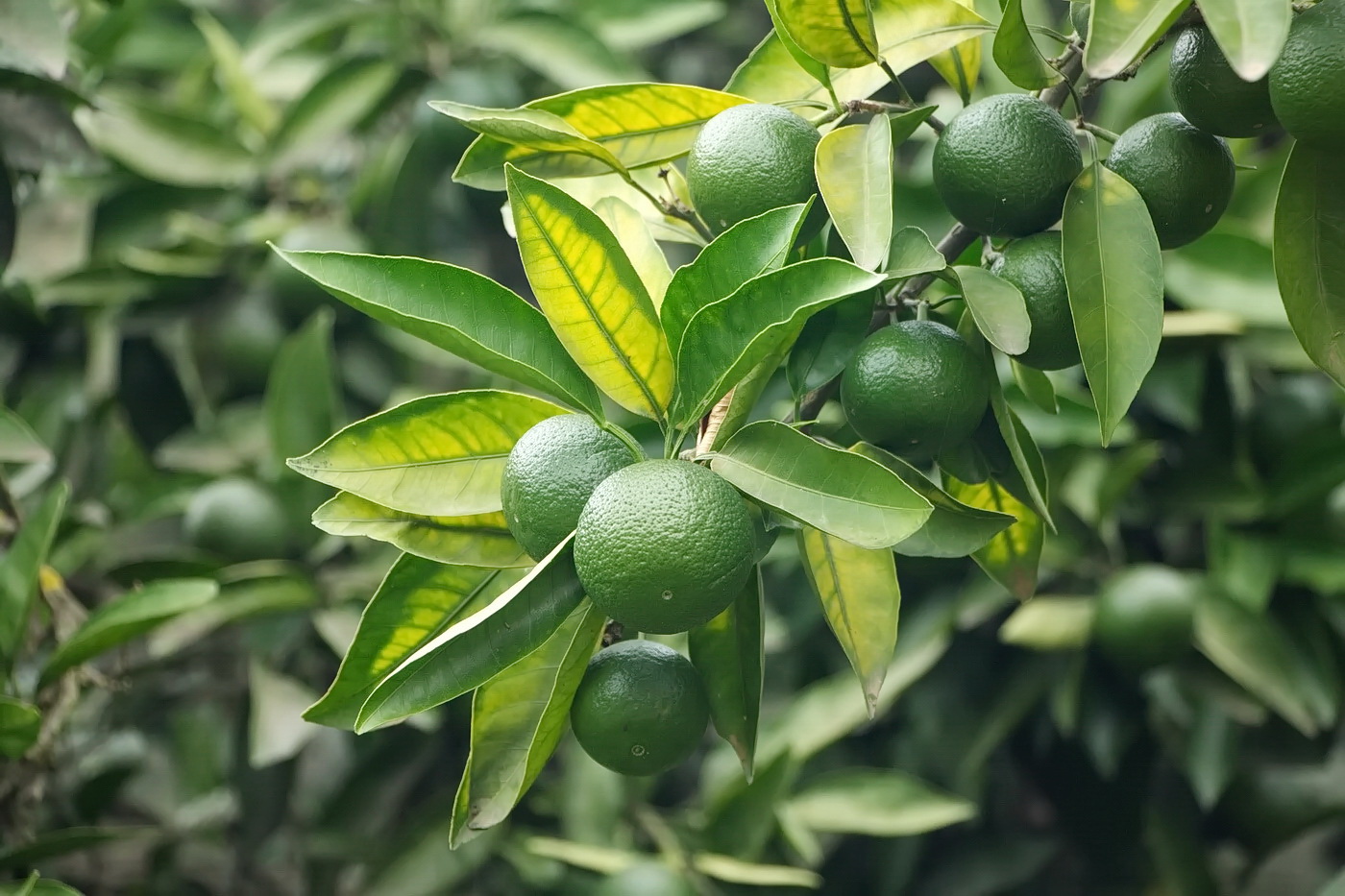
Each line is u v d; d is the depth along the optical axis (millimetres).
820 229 831
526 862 1136
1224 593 1112
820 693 1164
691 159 812
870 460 730
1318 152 799
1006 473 838
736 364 740
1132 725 1144
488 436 798
